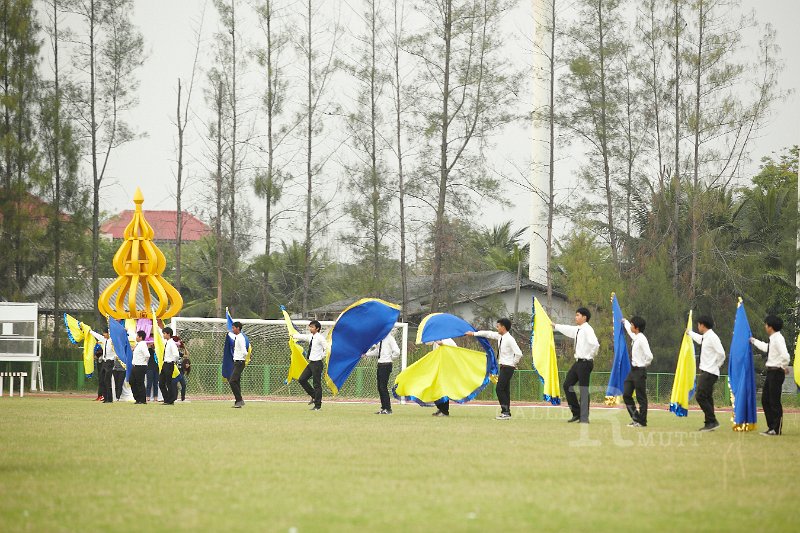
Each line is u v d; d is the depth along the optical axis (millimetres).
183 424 43812
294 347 63594
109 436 37219
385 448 33125
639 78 114438
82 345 108062
